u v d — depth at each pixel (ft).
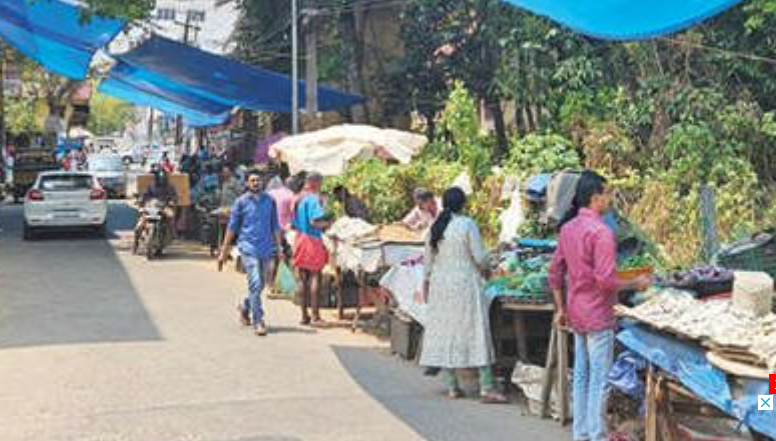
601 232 22.58
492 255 32.04
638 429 23.26
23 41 76.59
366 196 52.19
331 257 42.88
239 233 38.65
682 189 45.80
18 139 165.99
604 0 26.11
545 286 27.25
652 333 21.52
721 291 23.35
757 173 48.44
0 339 36.29
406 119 81.35
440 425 25.40
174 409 26.61
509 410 27.14
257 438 23.94
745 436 22.00
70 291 48.91
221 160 89.15
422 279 32.14
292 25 74.28
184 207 77.10
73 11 66.90
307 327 40.01
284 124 103.09
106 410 26.53
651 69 52.70
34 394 28.22
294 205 41.83
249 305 39.68
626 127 51.29
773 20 48.57
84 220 75.92
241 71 71.61
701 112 48.57
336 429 24.88
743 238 30.30
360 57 83.46
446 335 27.84
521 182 43.32
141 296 47.39
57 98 166.40
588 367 23.36
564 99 55.98
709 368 19.51
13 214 102.94
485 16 68.64
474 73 71.36
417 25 75.31
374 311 43.70
